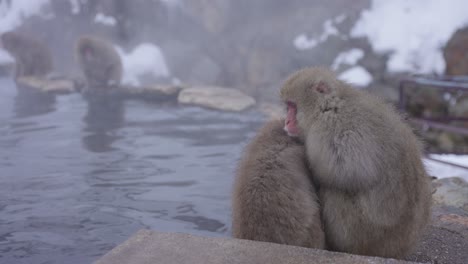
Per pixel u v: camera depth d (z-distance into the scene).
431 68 10.71
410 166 2.63
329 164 2.56
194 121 7.50
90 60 10.67
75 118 7.78
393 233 2.62
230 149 5.89
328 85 2.71
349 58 11.57
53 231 3.66
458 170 6.47
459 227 3.57
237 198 2.69
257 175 2.63
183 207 4.14
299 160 2.71
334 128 2.58
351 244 2.65
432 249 3.24
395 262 2.38
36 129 7.00
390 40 11.33
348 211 2.61
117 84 11.02
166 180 4.81
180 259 2.41
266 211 2.56
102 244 3.45
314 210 2.61
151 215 3.98
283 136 2.83
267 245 2.51
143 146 6.06
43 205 4.18
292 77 2.93
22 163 5.36
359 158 2.49
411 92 10.38
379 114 2.63
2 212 4.02
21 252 3.32
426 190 2.81
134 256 2.44
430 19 11.12
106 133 6.75
